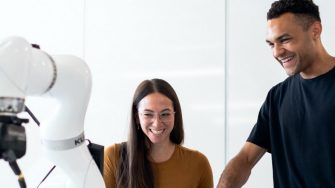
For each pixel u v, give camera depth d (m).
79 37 2.87
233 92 2.35
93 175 0.84
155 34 2.60
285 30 1.22
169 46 2.55
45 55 0.71
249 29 2.29
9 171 2.88
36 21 3.03
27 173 2.83
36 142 2.78
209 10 2.42
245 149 1.53
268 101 1.50
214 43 2.40
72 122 0.79
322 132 1.29
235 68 2.34
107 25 2.77
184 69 2.50
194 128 2.46
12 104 0.64
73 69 0.75
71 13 2.91
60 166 0.83
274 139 1.45
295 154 1.36
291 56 1.24
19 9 3.08
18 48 0.64
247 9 2.30
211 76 2.41
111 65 2.75
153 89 1.59
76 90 0.76
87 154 0.84
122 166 1.62
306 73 1.34
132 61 2.68
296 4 1.22
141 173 1.59
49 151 0.81
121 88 2.72
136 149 1.61
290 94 1.41
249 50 2.30
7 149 0.66
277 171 1.44
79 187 0.83
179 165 1.64
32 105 2.64
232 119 2.35
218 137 2.39
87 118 2.82
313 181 1.31
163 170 1.62
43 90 0.72
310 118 1.32
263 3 2.25
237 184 1.47
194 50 2.47
